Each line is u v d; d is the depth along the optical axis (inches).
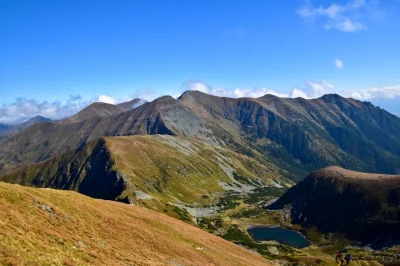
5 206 1936.5
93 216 2706.7
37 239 1708.9
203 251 3440.0
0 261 1291.8
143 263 2167.8
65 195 2876.5
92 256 1861.5
